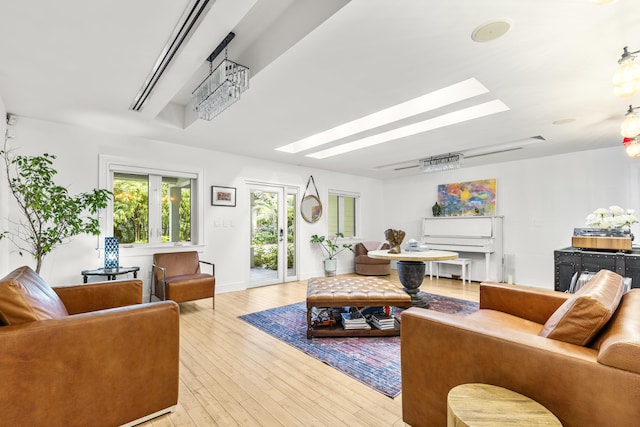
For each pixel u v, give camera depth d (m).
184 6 1.64
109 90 2.68
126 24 1.79
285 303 4.23
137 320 1.65
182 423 1.68
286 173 5.86
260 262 5.49
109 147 3.89
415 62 2.18
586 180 4.87
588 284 1.70
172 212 4.52
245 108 3.07
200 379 2.15
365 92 2.68
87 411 1.49
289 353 2.59
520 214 5.54
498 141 4.26
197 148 4.67
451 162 5.08
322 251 6.48
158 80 2.49
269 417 1.73
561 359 1.12
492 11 1.67
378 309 3.41
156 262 4.04
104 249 3.75
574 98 2.81
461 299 4.39
